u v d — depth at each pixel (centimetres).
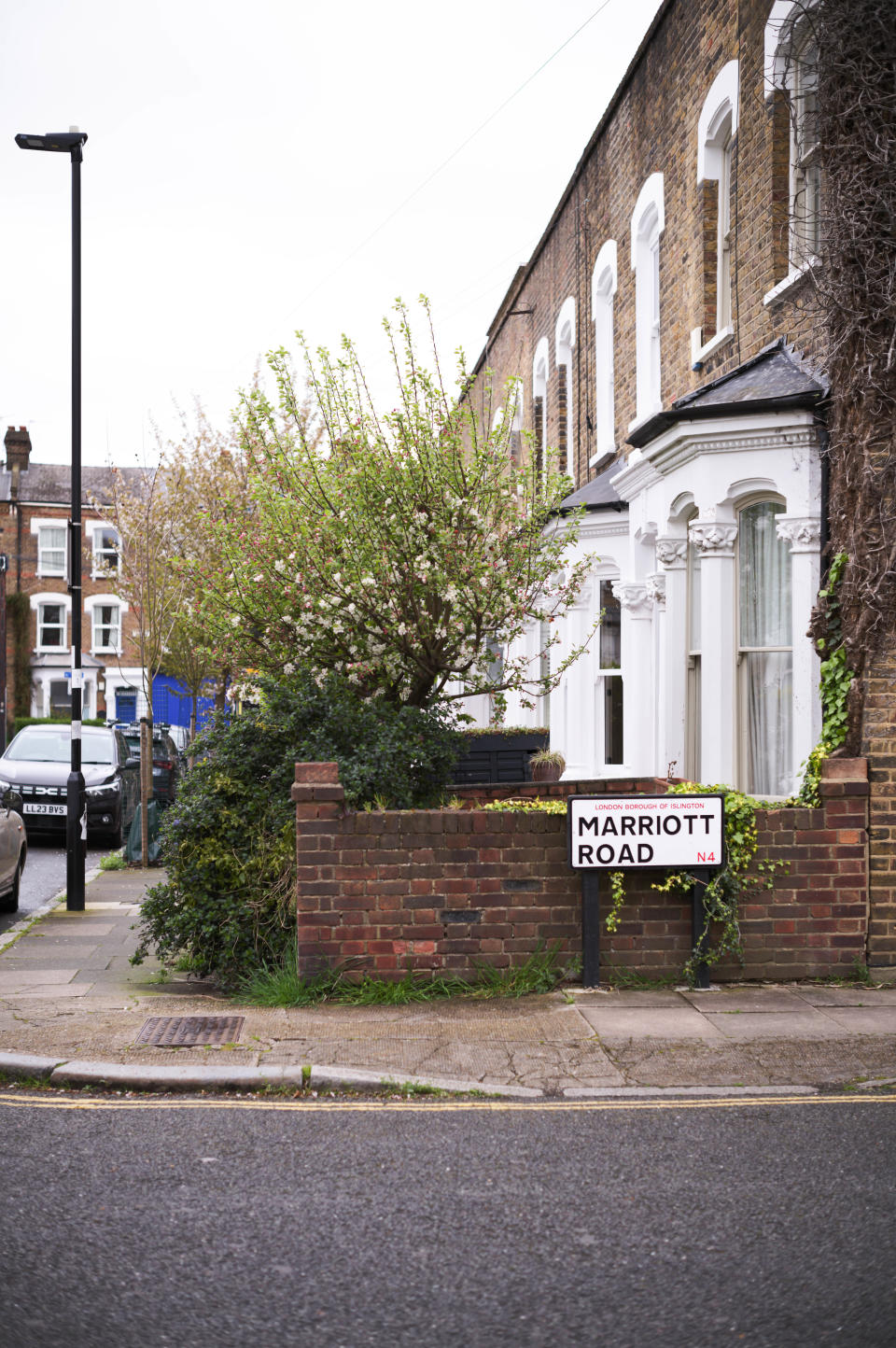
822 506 931
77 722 1233
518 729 1578
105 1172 486
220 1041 666
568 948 778
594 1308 373
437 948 772
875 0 792
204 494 1894
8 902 1244
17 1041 667
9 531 4288
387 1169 489
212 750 894
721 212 1255
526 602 1045
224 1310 373
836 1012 713
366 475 992
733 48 1194
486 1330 360
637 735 1322
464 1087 592
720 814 762
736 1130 532
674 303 1378
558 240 2009
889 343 789
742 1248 413
